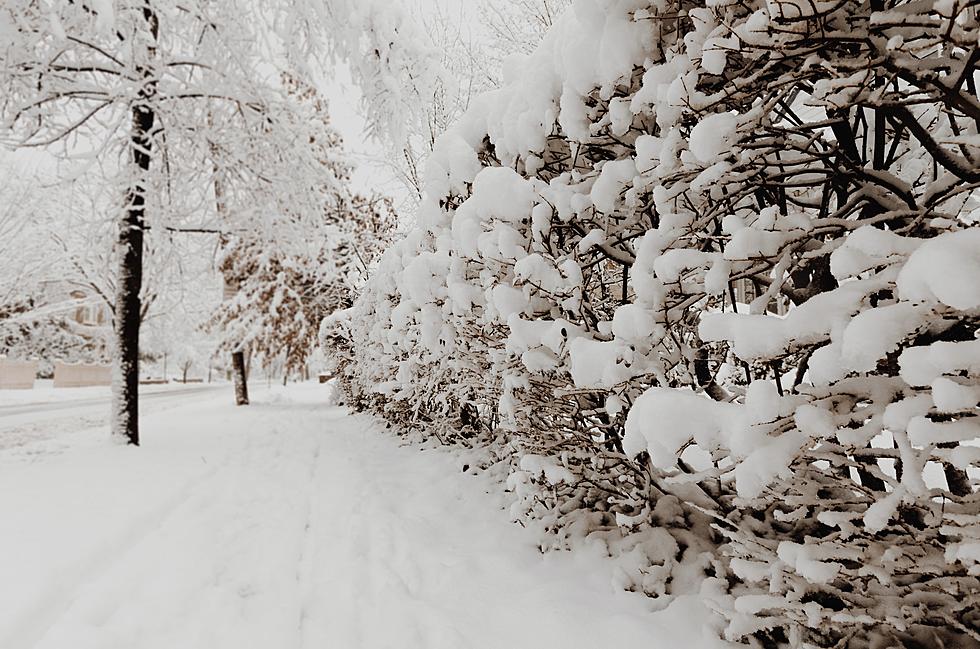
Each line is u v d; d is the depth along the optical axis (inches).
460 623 90.1
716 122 65.7
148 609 97.9
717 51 64.7
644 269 77.0
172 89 305.0
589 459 118.6
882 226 79.3
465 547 126.2
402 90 267.9
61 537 130.3
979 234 43.1
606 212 89.0
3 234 783.1
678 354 90.2
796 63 66.9
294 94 398.9
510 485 122.9
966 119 88.1
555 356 101.0
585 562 105.7
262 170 337.1
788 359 90.7
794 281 101.7
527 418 117.2
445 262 137.4
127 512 154.2
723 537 101.7
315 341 667.4
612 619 83.6
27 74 258.2
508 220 105.0
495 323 117.6
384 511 158.2
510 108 113.1
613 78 83.1
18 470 220.1
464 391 183.6
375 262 528.7
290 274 601.0
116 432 291.1
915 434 46.2
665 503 109.9
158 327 950.4
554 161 115.6
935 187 67.5
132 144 296.4
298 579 113.3
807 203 91.4
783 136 73.7
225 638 88.6
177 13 295.9
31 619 92.0
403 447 279.3
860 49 63.1
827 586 65.2
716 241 87.2
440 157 139.8
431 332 147.6
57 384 1242.6
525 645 82.3
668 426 60.4
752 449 55.7
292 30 277.4
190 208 342.0
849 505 66.3
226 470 229.5
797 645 66.9
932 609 60.7
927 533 57.4
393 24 254.7
